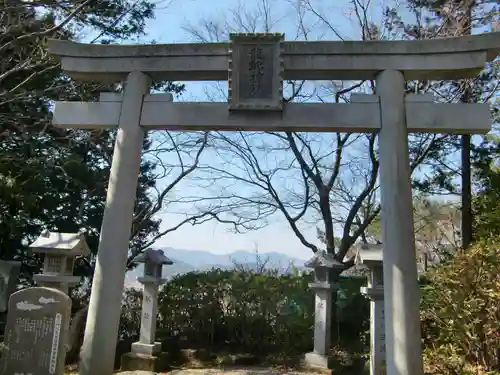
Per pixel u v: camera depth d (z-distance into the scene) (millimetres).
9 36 8898
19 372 5574
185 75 6352
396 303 5316
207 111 6105
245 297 11047
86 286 12523
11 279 8859
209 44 6203
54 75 10438
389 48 6023
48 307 5719
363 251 8023
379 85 6027
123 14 10727
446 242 14242
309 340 10641
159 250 10312
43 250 7715
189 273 11891
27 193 9797
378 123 5918
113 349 5570
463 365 6492
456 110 5910
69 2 8219
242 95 6004
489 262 6621
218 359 10055
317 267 9695
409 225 5539
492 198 10227
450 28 10695
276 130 6184
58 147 11719
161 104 6180
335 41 6066
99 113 6281
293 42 6094
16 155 10500
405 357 5152
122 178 5945
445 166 12180
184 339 11227
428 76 6191
